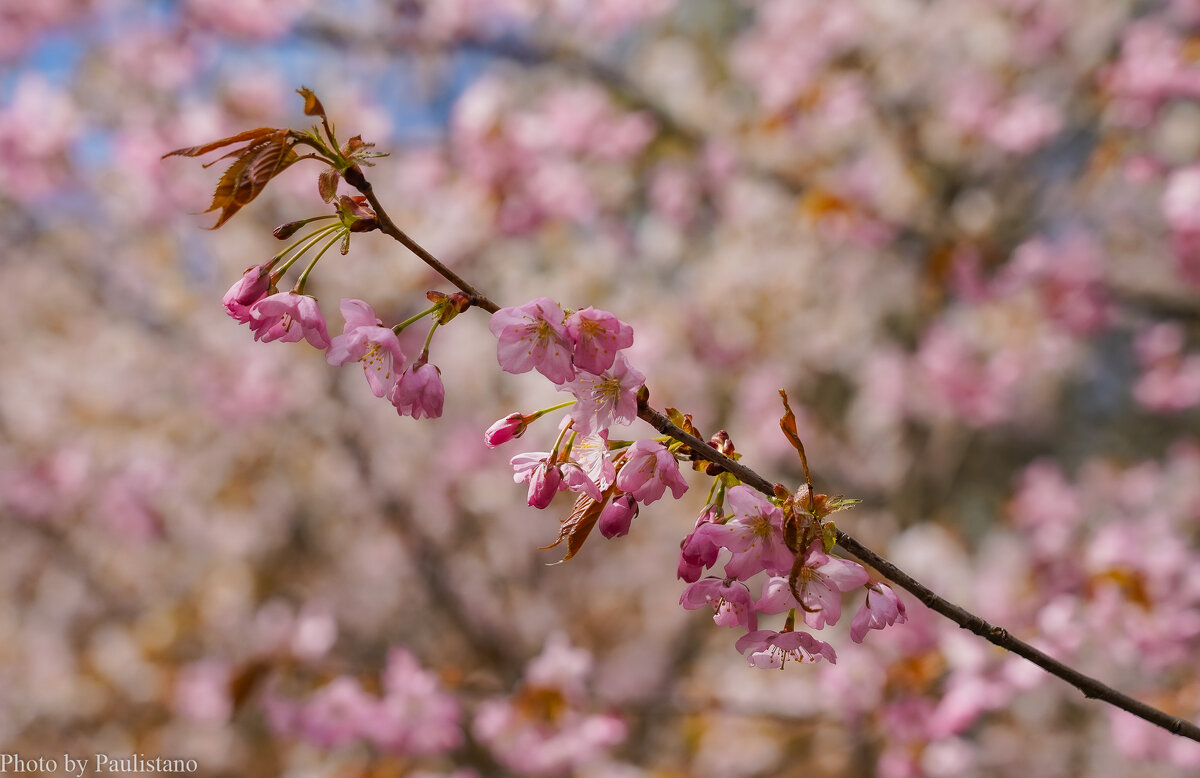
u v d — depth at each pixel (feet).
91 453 24.93
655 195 23.84
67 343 26.61
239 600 26.32
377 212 4.73
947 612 5.18
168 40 21.13
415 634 26.00
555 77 24.09
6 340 26.61
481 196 22.04
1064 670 5.34
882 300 25.09
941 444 23.26
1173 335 24.03
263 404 24.25
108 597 26.94
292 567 27.07
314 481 26.35
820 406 26.20
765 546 4.85
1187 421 29.40
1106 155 19.04
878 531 22.54
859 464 24.35
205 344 24.98
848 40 23.44
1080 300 21.48
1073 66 21.58
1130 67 18.44
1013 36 22.39
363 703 15.75
